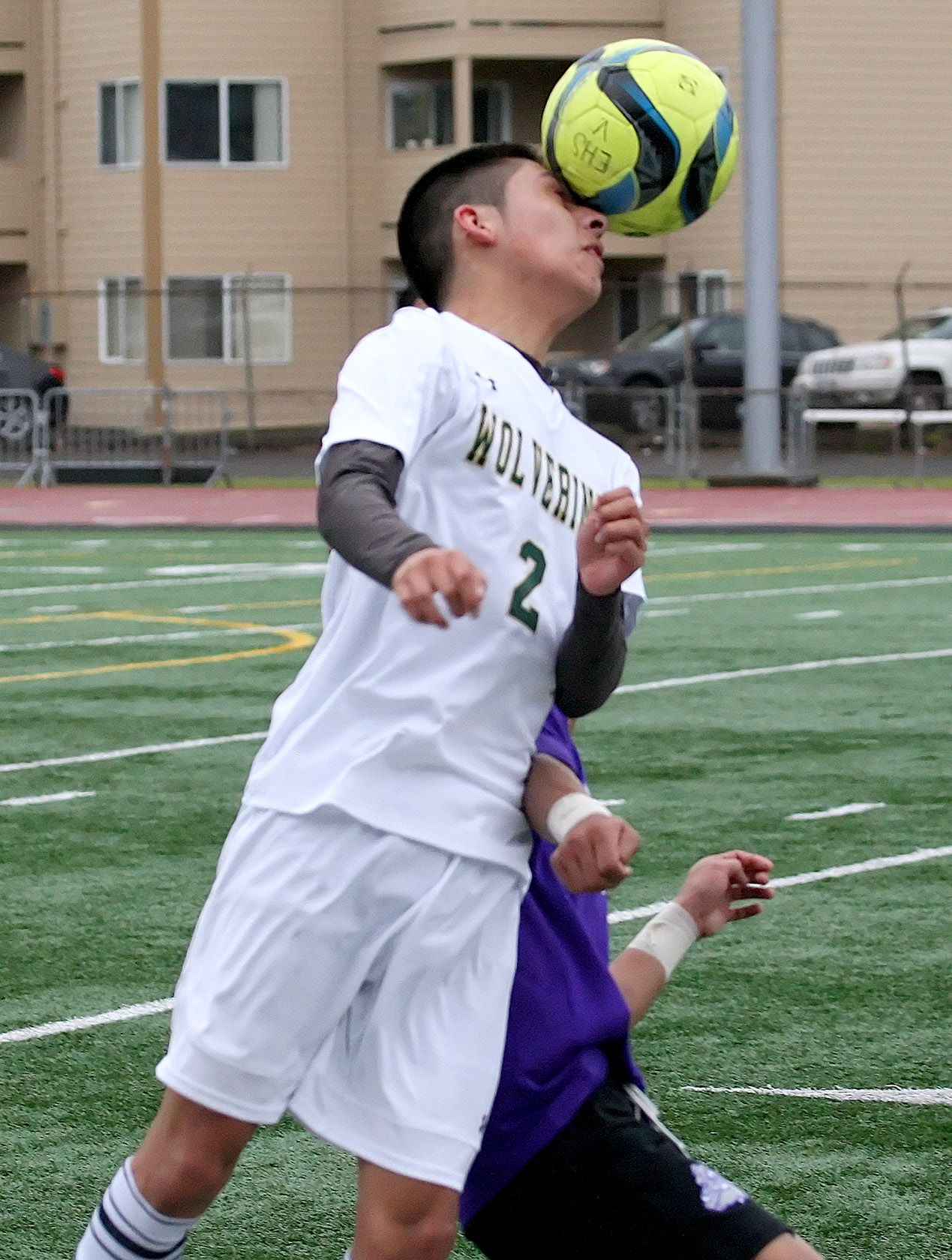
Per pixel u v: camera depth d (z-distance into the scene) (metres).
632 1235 8.81
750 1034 16.30
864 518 68.38
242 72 117.25
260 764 9.19
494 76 118.56
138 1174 9.08
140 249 117.44
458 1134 8.64
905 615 43.72
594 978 9.30
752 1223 8.70
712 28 111.38
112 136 119.06
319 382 117.69
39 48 121.88
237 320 117.38
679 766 27.30
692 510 72.19
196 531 66.75
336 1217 12.81
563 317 9.76
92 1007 17.11
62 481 88.00
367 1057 8.78
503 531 9.09
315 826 8.87
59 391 87.94
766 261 81.44
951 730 29.98
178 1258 9.34
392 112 119.75
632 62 9.72
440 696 8.88
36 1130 14.30
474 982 8.87
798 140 111.94
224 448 87.69
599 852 8.74
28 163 122.69
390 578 7.89
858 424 94.25
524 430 9.25
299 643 39.56
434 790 8.88
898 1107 14.65
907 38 112.12
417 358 8.95
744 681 34.66
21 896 20.70
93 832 23.59
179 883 21.27
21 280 124.19
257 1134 14.31
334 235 119.12
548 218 9.59
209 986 8.91
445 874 8.84
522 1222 9.02
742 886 10.45
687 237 113.44
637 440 89.50
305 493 83.50
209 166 117.56
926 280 113.31
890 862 22.06
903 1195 13.08
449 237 9.69
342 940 8.81
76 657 37.75
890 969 18.14
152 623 42.66
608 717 31.17
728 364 98.56
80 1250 9.31
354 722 8.95
